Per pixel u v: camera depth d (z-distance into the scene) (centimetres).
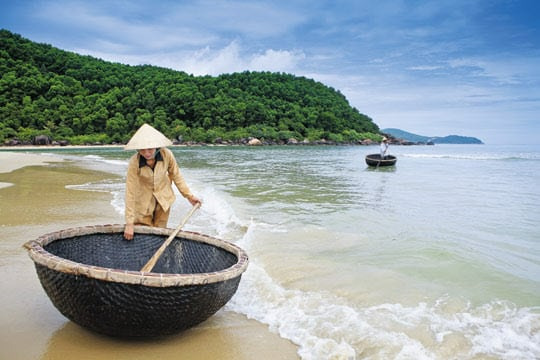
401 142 11681
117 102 8306
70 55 10056
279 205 974
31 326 355
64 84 8500
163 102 8612
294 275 494
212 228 748
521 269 517
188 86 9319
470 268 515
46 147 6306
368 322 368
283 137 8656
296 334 354
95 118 7738
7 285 439
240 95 9719
